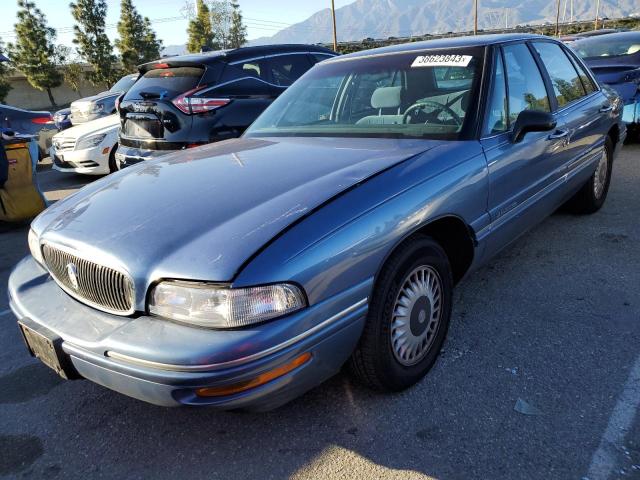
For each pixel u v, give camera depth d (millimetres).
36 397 2967
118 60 42312
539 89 3795
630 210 5238
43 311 2428
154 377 1966
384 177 2498
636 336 3072
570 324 3252
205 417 2684
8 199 6418
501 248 3398
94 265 2262
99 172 9008
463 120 3027
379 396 2713
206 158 3127
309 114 3654
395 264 2443
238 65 6199
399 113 3285
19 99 42344
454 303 3631
